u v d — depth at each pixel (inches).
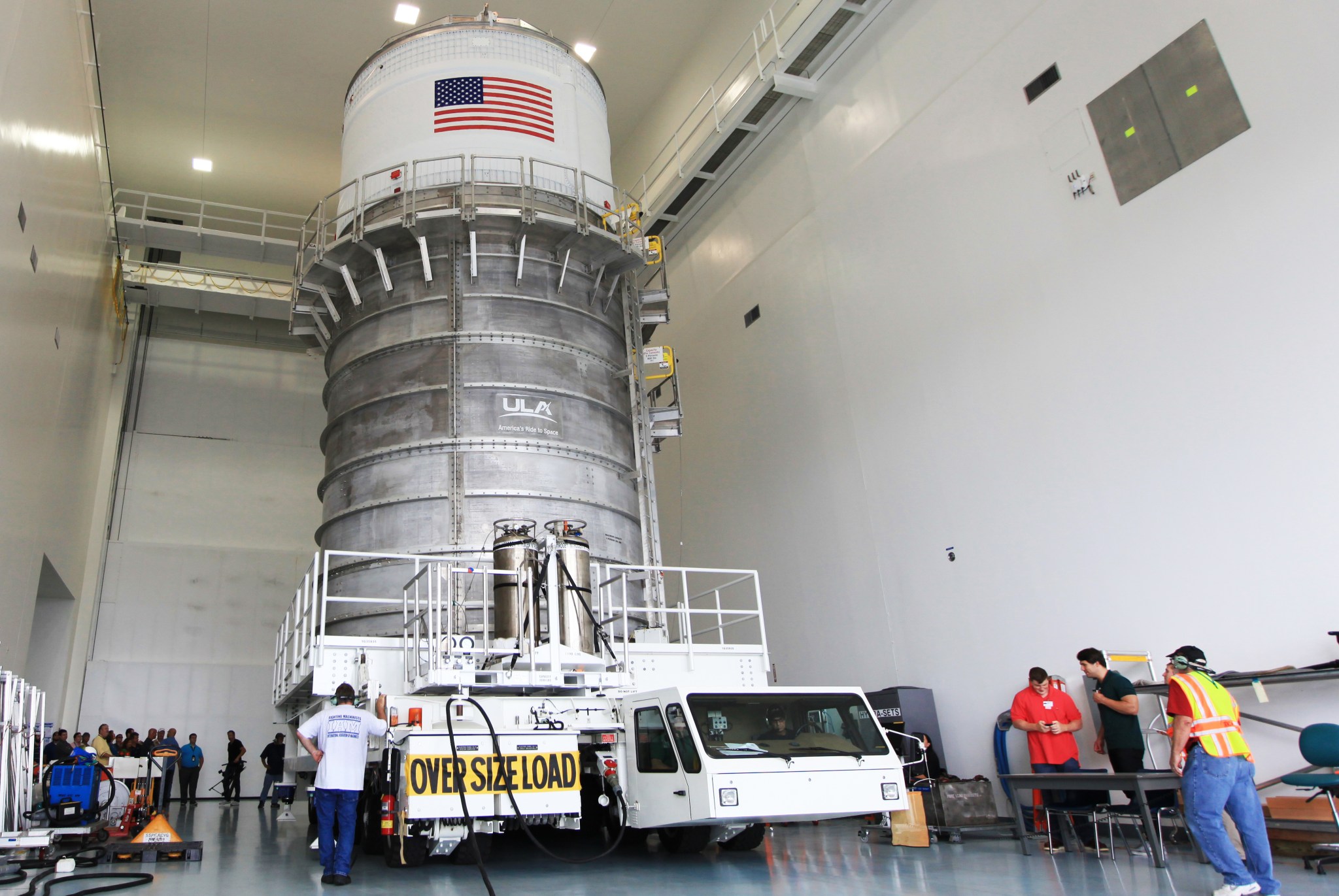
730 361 953.5
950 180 685.9
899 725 617.3
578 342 649.0
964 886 319.6
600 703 428.8
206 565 1112.2
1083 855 407.8
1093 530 546.6
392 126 676.1
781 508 843.4
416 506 573.0
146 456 1131.3
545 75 703.1
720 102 944.3
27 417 624.4
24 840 386.6
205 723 1056.2
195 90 1009.5
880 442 729.6
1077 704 539.8
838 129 818.8
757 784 359.9
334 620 563.5
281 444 1202.6
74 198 728.3
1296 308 457.4
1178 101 526.9
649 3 958.4
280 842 525.3
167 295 1079.0
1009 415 613.3
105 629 1045.8
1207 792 290.4
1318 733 384.5
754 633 857.5
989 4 665.6
